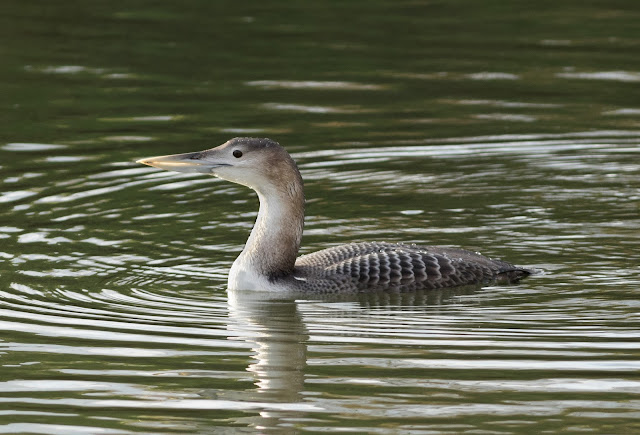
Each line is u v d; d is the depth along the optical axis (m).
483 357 10.11
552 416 8.89
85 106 19.64
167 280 12.47
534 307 11.49
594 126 18.64
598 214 14.70
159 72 21.73
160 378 9.70
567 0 27.52
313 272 12.28
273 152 12.07
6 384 9.55
